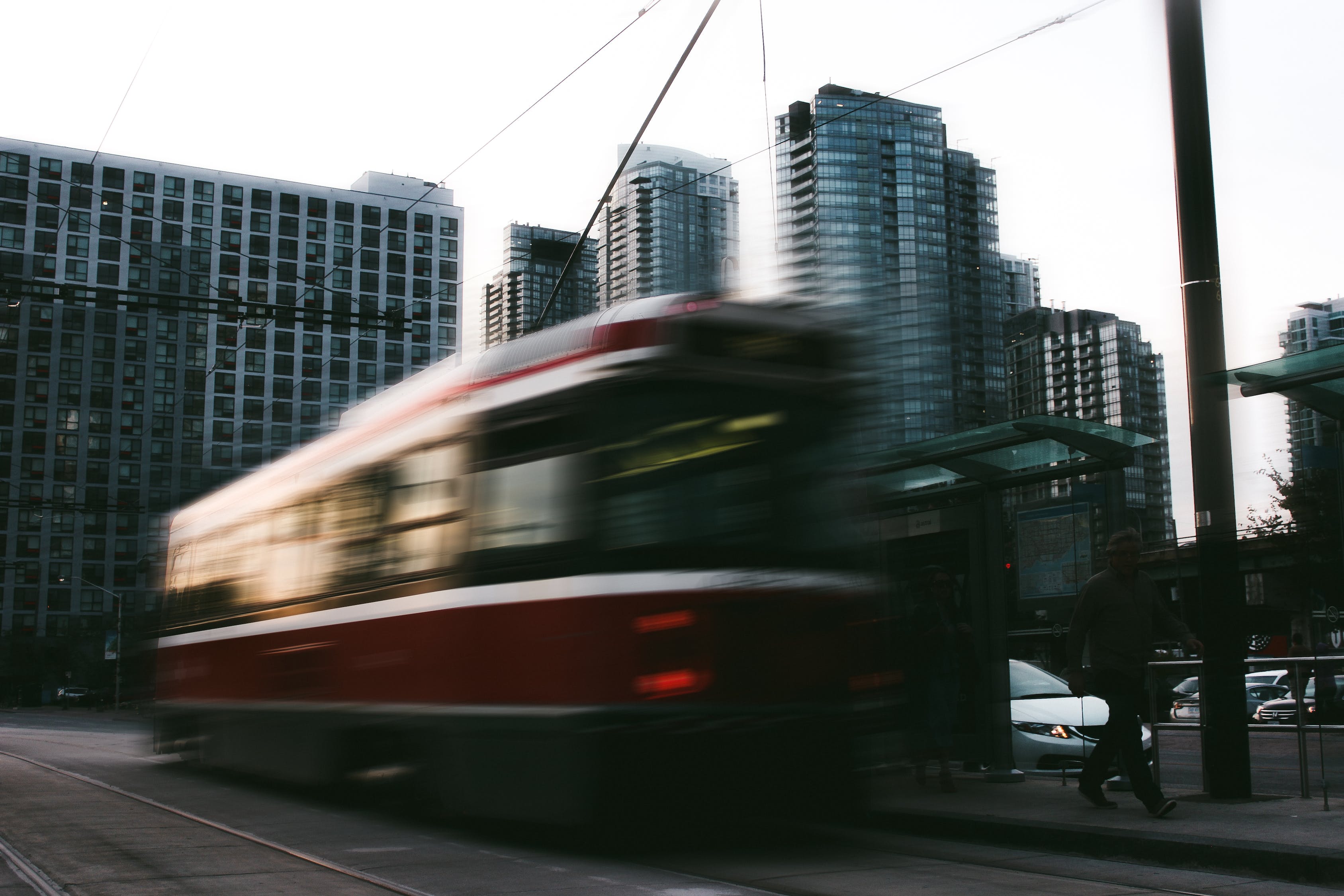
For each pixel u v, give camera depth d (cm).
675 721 701
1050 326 6150
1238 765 823
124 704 6756
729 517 748
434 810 827
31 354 10275
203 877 661
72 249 10431
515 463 789
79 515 10369
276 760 1085
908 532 1074
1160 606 811
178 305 1903
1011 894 600
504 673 764
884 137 7119
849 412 811
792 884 635
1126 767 781
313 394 10894
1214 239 862
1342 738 766
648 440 739
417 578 870
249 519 1249
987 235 7438
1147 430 4506
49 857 730
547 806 716
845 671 763
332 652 990
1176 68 881
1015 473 1011
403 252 11450
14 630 9806
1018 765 1127
